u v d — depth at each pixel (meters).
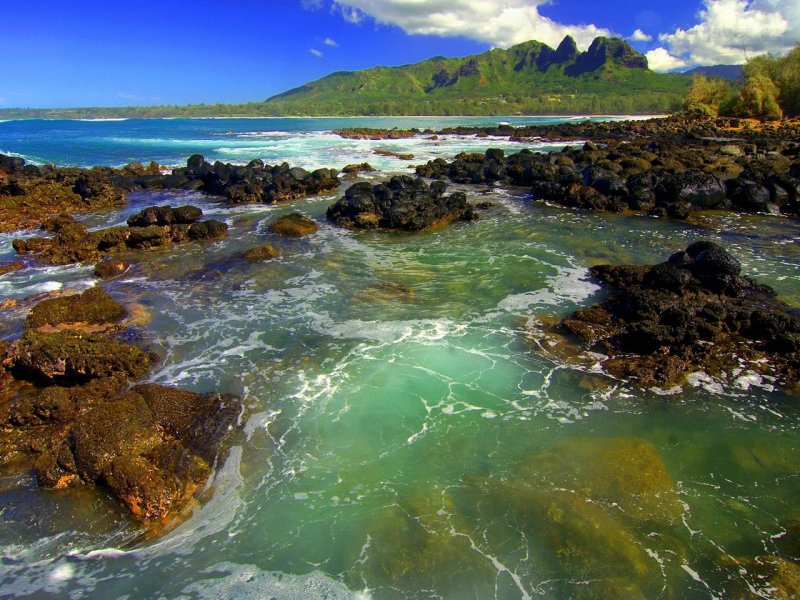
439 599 5.54
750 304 12.39
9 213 23.50
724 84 74.69
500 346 10.93
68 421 8.73
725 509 6.74
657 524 6.48
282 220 21.02
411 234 20.30
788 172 26.39
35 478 7.44
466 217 22.39
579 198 24.97
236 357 10.62
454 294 13.77
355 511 6.74
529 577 5.77
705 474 7.38
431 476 7.34
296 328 11.90
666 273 12.91
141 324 12.19
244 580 5.80
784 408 8.88
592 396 9.23
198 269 16.14
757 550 6.11
